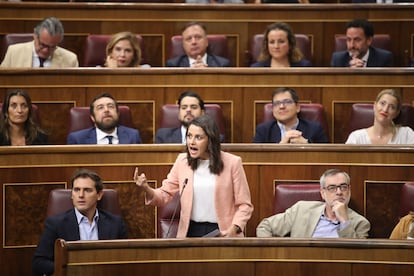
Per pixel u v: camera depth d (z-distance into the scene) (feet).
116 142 27.78
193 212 23.56
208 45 33.71
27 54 32.24
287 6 34.96
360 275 20.65
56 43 32.22
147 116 30.01
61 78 29.78
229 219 23.58
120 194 25.54
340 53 33.30
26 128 27.86
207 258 20.72
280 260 20.76
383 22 34.94
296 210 24.18
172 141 27.91
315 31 35.06
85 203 23.50
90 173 23.72
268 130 28.45
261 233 24.13
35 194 25.23
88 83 29.86
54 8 34.65
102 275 20.29
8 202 25.08
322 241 20.70
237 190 23.65
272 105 28.96
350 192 25.57
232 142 30.04
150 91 29.96
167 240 20.62
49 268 23.26
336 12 34.96
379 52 33.09
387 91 28.02
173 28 34.96
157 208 25.49
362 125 29.04
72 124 28.58
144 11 34.86
